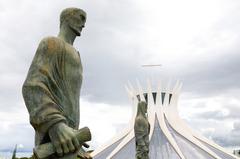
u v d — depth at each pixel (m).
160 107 71.62
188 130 69.44
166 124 69.69
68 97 5.50
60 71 5.49
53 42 5.48
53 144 4.95
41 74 5.24
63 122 5.06
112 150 60.19
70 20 5.96
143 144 17.00
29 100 5.13
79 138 5.04
